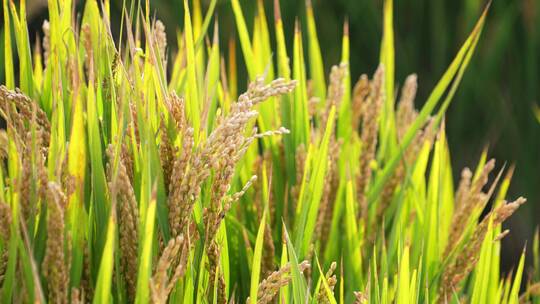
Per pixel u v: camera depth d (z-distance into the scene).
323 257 2.04
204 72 2.14
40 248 1.57
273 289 1.67
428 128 2.12
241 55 3.89
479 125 4.02
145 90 1.70
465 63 2.11
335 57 4.01
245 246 1.94
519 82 4.02
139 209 1.65
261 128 2.10
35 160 1.58
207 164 1.58
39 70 1.91
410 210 2.12
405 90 2.27
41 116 1.68
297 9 3.95
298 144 2.07
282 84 1.66
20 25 1.79
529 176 3.91
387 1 2.23
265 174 1.98
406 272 1.75
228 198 1.68
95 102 1.62
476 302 1.89
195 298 1.69
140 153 1.65
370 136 2.09
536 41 3.96
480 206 2.05
